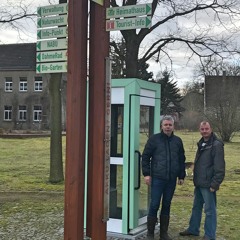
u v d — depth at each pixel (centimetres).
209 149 636
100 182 470
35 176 1383
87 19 464
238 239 671
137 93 631
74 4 451
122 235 641
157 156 627
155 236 671
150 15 454
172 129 629
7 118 5588
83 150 461
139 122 647
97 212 470
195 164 656
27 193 1080
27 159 1925
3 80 5584
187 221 786
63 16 468
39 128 5388
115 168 653
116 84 636
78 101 453
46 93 5419
